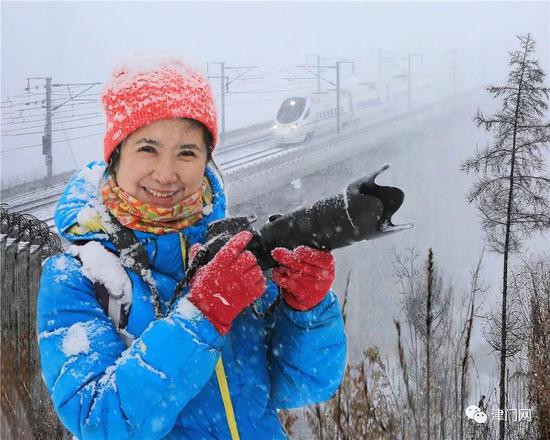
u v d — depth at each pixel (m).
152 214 1.37
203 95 1.39
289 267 1.30
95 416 1.23
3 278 6.80
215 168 1.55
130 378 1.23
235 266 1.25
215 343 1.25
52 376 1.32
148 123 1.34
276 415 1.50
